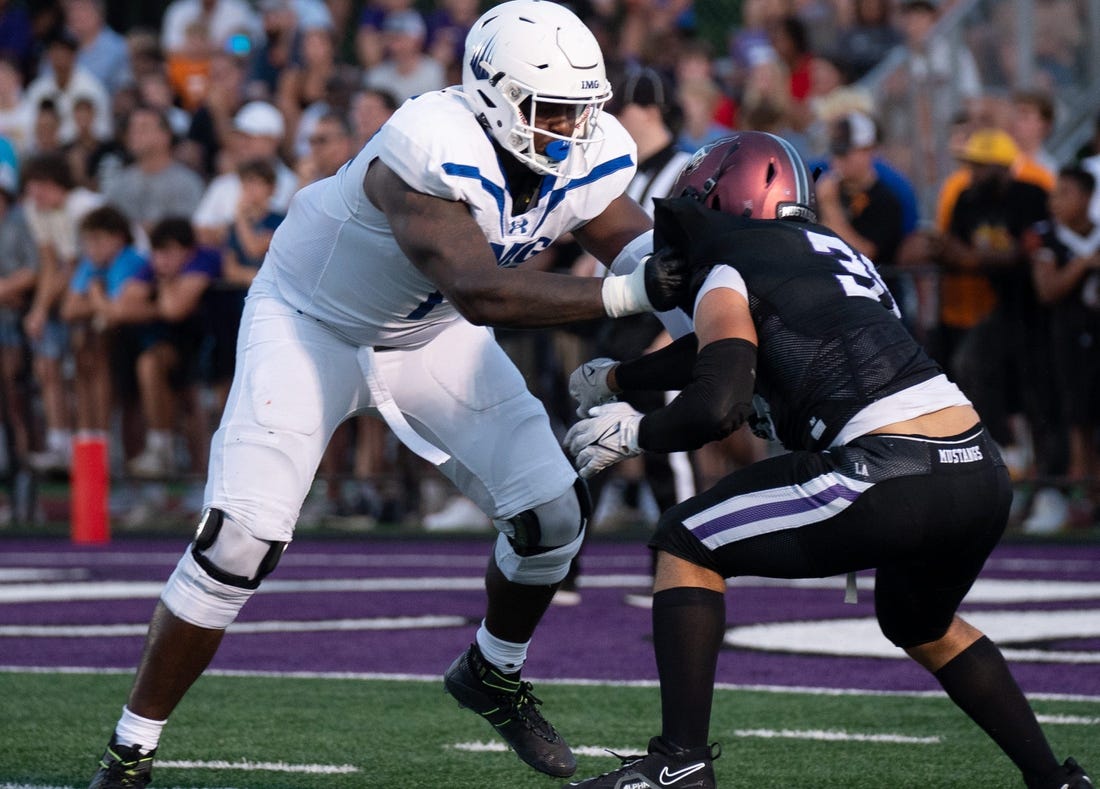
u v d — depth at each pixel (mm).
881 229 29828
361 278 11969
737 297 10930
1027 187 29656
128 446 33469
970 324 29516
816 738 14117
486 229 11586
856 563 10758
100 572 26531
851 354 10805
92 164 39406
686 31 39500
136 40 43375
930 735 14227
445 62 41906
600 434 11039
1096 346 29500
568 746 13391
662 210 11273
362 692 16250
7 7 47656
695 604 10875
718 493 10977
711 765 10703
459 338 12594
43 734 14281
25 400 34312
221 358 32750
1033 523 30344
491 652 12961
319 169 32562
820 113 33500
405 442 12117
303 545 30844
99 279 33062
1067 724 14445
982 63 36344
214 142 39688
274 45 41562
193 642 11711
